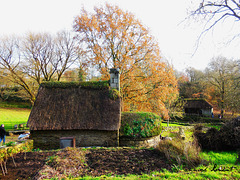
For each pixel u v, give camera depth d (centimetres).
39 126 933
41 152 683
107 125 955
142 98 1650
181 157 605
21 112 3375
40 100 1074
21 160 589
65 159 561
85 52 1788
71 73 3167
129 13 1750
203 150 873
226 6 579
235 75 1447
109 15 1734
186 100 3306
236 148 815
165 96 1645
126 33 1647
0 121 2470
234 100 1459
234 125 864
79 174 490
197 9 588
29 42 2048
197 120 3072
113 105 1066
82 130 975
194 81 4331
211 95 3647
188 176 445
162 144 684
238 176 443
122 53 1702
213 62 2817
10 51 1923
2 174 473
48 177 444
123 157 632
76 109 1034
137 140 1027
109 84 1210
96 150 708
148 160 611
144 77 1708
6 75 1952
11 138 1556
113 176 471
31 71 2077
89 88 1176
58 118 976
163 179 423
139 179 424
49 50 2198
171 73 1716
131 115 1114
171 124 2764
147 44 1702
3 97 3022
